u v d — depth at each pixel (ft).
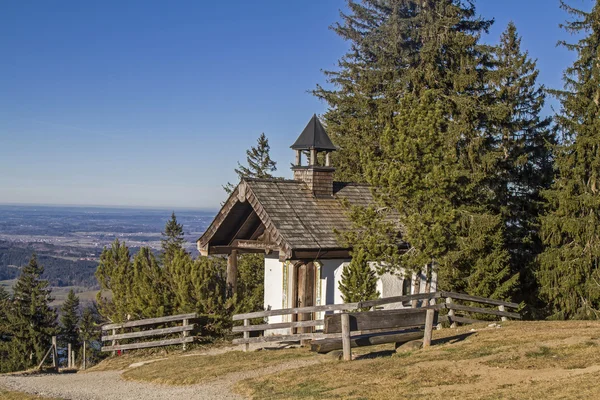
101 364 74.33
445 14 113.29
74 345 188.34
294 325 61.52
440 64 111.14
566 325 63.31
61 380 63.62
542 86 119.44
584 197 93.04
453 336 59.67
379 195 72.54
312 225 75.10
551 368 42.88
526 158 107.14
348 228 76.43
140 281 81.30
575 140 96.22
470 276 80.12
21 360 193.36
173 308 79.05
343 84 139.64
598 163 92.48
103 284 92.58
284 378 49.42
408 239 70.23
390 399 39.17
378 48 134.21
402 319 54.24
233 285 84.43
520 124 109.91
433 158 70.33
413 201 70.85
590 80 94.73
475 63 103.91
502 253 82.58
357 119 127.24
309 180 81.00
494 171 102.37
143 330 78.74
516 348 49.34
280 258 72.18
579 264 93.66
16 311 204.33
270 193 77.71
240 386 49.24
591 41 96.17
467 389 39.75
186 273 79.36
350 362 51.39
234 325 78.79
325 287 77.36
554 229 95.86
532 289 102.99
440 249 69.41
